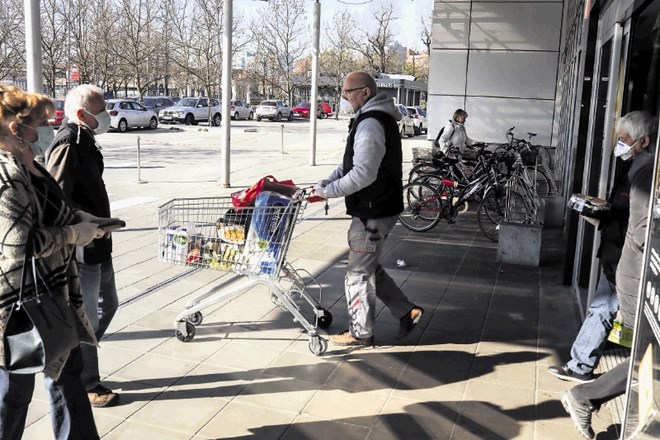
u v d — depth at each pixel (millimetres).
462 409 3766
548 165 12867
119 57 38750
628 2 4137
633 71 4707
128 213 9758
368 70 54562
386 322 5184
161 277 6254
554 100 13789
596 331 4000
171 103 36906
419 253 7574
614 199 3814
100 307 3812
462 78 14180
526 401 3875
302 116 46062
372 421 3613
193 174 14664
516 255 7098
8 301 2459
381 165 4289
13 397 2617
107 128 3617
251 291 5859
